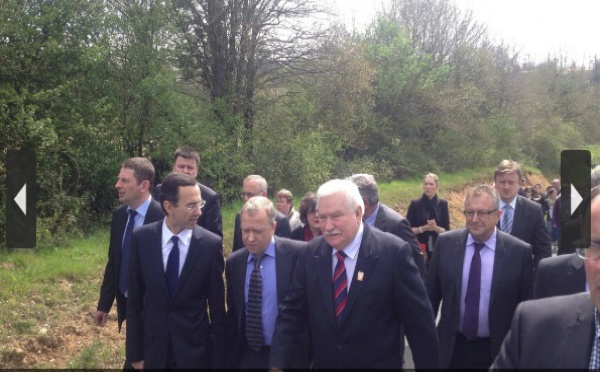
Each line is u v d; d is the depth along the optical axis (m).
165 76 14.84
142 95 14.35
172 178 3.85
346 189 3.22
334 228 3.15
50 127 11.06
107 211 13.56
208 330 3.95
